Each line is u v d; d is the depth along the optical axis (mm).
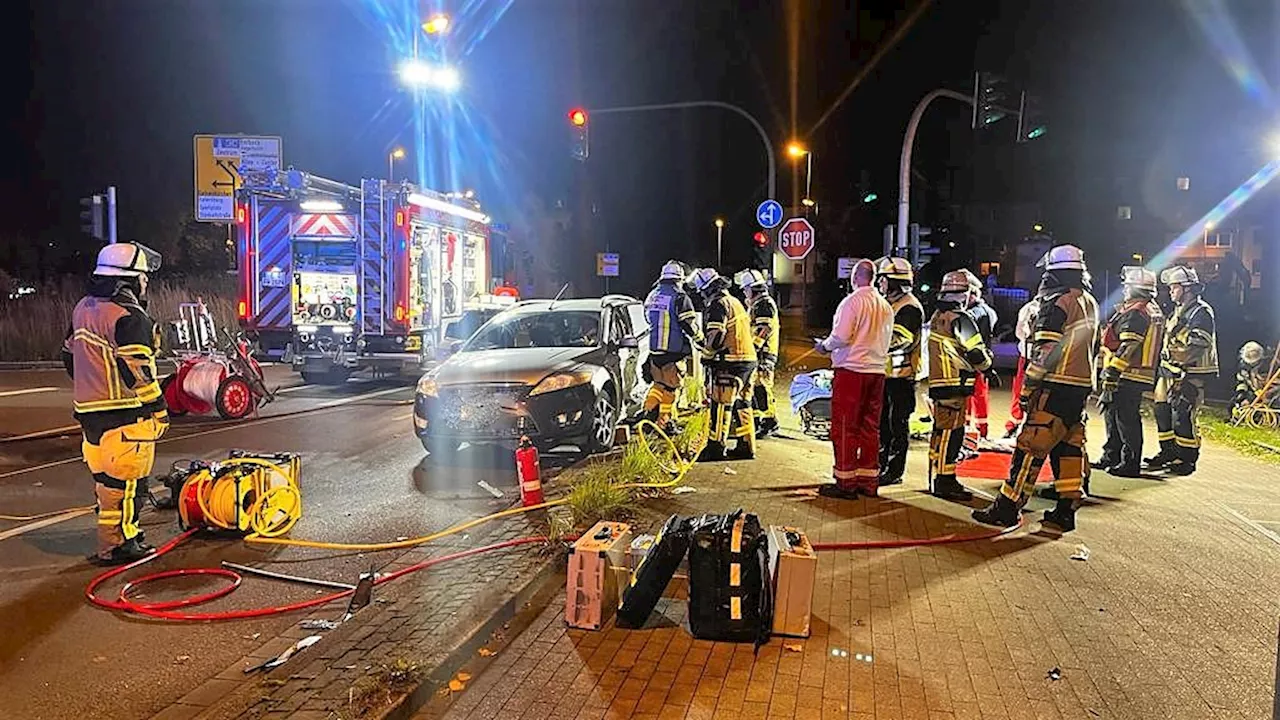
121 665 4582
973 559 6020
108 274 6055
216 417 12242
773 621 4676
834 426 7578
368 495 7957
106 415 6004
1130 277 8703
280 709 3748
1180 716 3945
